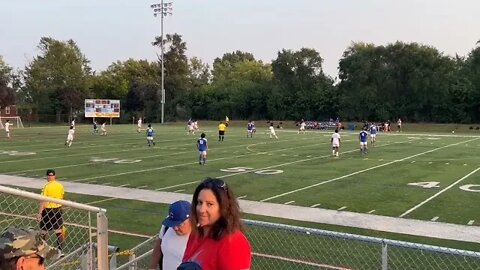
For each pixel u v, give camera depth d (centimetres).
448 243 1038
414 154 2891
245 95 8444
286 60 8394
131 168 2239
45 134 4744
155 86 8994
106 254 500
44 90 8506
